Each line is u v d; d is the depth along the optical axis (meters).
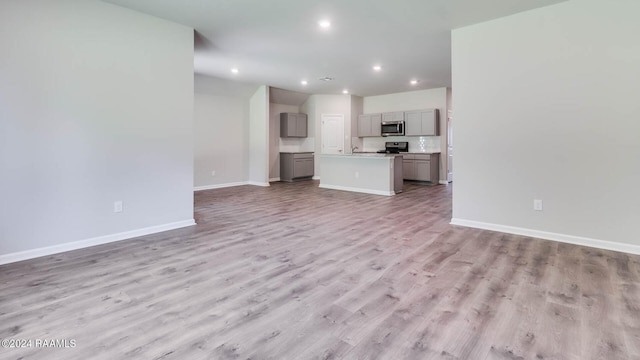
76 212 3.25
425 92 8.58
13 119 2.88
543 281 2.46
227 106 8.00
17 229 2.92
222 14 3.70
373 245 3.36
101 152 3.39
